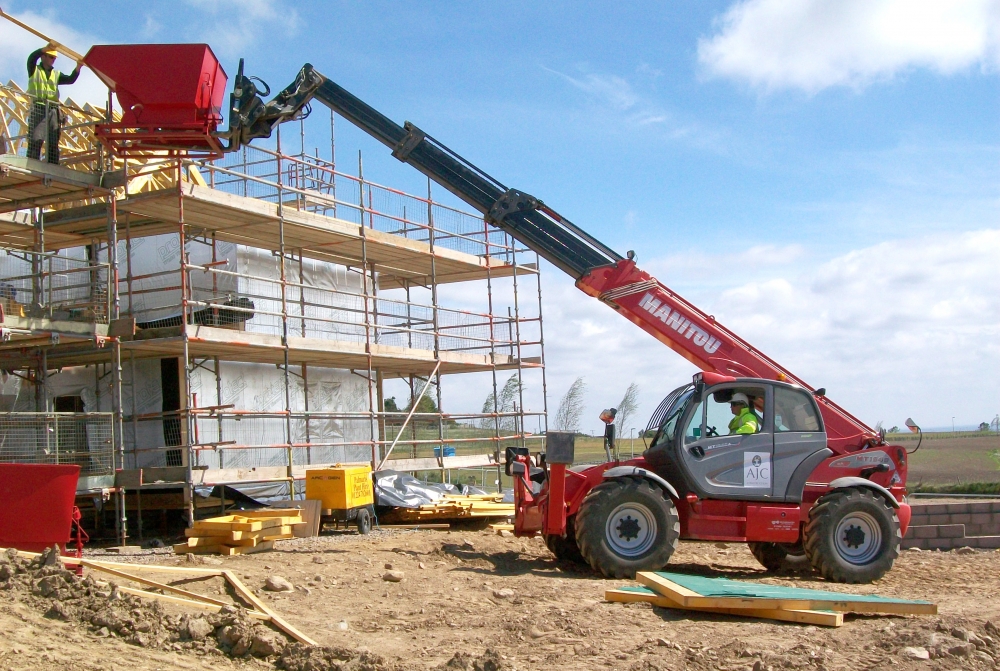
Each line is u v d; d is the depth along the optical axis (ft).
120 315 60.90
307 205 76.54
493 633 28.48
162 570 32.86
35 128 51.90
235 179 70.95
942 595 36.11
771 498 40.29
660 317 44.37
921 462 137.39
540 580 37.88
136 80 47.67
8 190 53.93
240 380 66.74
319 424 73.77
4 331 49.16
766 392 41.24
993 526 54.49
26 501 31.96
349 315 77.56
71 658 22.50
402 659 25.50
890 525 39.93
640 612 30.60
